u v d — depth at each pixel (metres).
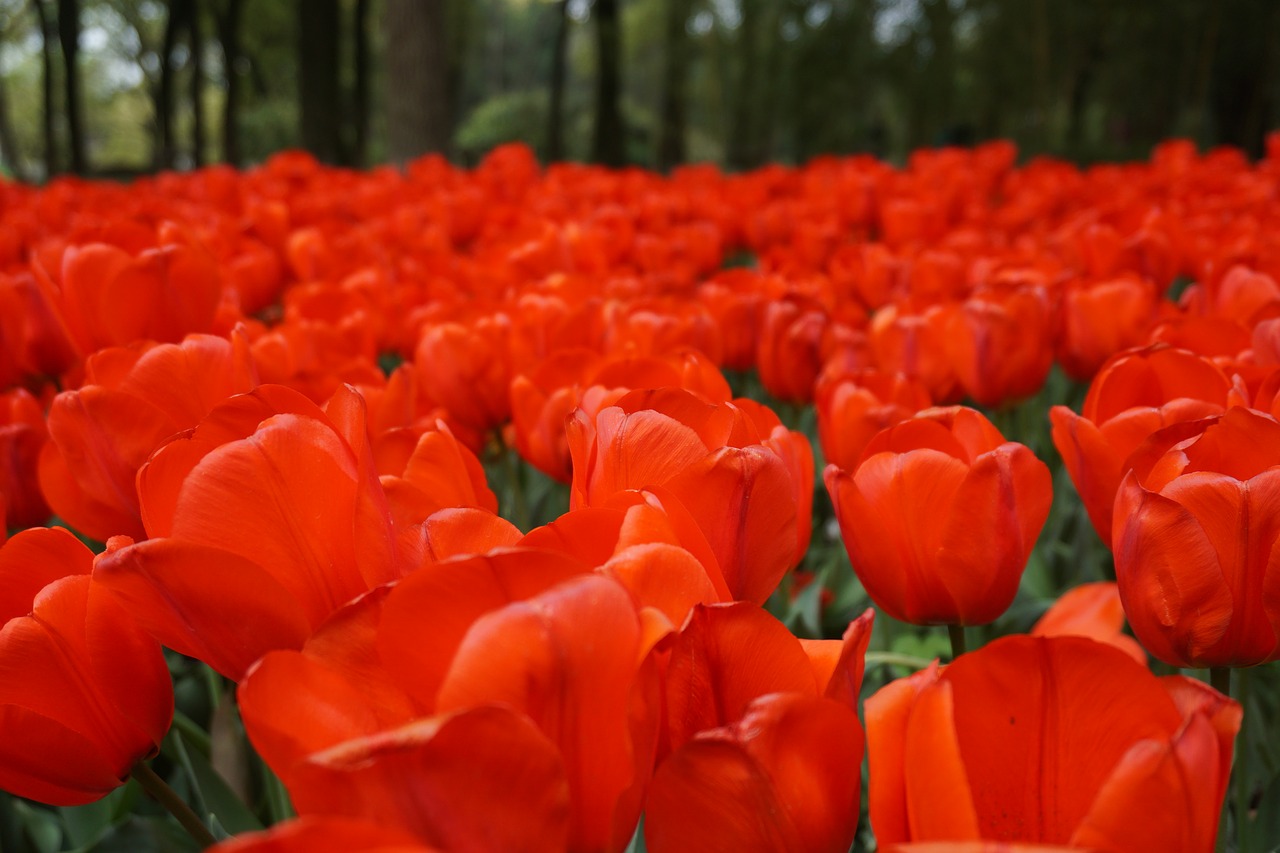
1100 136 18.22
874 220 4.83
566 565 0.63
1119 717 0.64
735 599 0.93
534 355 2.05
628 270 3.17
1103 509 1.25
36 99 40.69
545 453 1.58
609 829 0.63
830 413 1.73
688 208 5.02
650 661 0.63
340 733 0.64
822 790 0.66
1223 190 5.47
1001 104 18.31
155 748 0.91
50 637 0.82
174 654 2.17
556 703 0.60
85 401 1.19
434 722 0.55
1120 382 1.39
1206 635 0.96
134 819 1.55
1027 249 3.47
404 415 1.60
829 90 21.55
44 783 0.86
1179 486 0.96
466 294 3.21
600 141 22.08
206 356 1.31
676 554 0.72
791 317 2.28
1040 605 2.11
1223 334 1.72
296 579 0.83
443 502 0.99
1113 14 15.62
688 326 2.07
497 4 58.34
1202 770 0.59
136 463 1.21
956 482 1.08
